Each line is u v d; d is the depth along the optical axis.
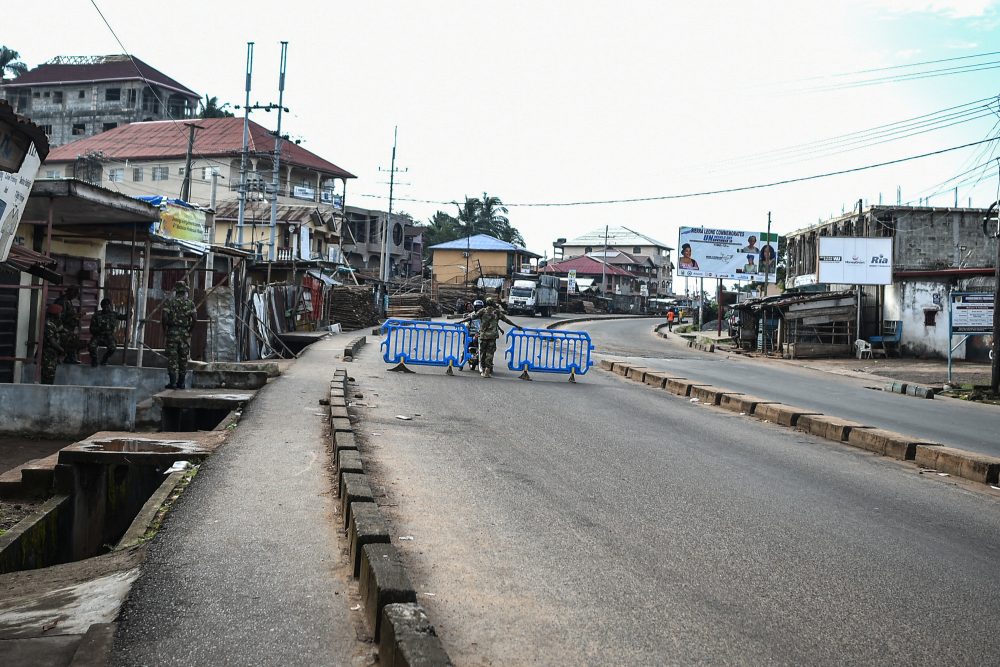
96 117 81.88
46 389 11.72
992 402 21.55
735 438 12.65
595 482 8.91
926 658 4.56
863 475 10.09
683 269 55.56
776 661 4.44
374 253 79.50
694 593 5.48
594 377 22.34
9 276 15.28
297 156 71.75
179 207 25.95
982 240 41.28
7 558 6.86
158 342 21.95
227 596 5.02
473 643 4.54
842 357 37.12
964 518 8.02
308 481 8.10
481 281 77.75
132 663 4.11
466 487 8.39
